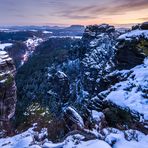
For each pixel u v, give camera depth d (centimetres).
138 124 1028
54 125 1243
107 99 1452
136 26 2708
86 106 1588
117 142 797
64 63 16588
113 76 2119
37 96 11094
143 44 2155
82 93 9550
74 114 1225
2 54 3203
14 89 3161
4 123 2731
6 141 1265
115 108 1288
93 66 11650
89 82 10338
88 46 15850
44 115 1900
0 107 2780
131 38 2248
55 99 9275
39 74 17012
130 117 1174
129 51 2173
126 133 858
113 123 1195
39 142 1038
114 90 1622
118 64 2266
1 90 2867
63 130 1177
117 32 16700
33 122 1680
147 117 1121
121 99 1396
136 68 1952
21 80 17888
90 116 1323
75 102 8556
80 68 13362
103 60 12494
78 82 11706
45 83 13038
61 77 9969
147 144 786
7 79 2988
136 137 841
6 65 3111
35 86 14175
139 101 1320
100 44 14875
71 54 17400
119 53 2284
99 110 1444
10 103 2992
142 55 2075
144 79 1631
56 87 9962
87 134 877
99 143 748
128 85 1612
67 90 9825
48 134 1177
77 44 17925
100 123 1112
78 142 820
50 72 16438
